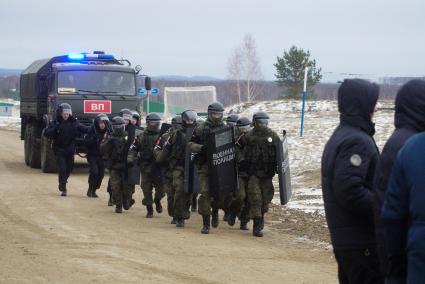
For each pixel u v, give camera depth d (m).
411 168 4.48
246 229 14.32
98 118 18.75
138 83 24.98
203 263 10.60
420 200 4.41
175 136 14.10
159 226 14.40
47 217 15.20
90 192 19.11
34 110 26.58
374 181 5.18
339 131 5.93
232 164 13.31
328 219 5.91
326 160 5.92
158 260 10.74
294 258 11.26
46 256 10.88
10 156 33.00
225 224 15.05
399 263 4.68
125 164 16.06
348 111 5.91
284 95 69.25
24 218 14.98
